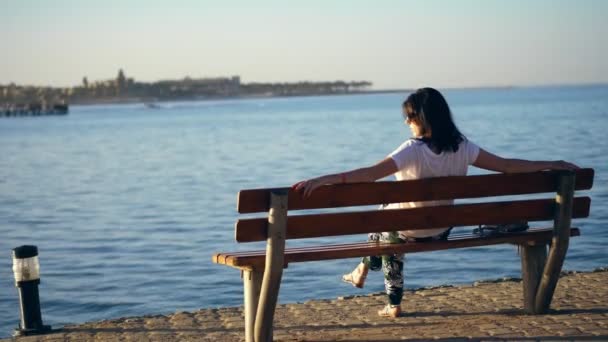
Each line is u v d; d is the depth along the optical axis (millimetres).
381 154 33125
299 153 35688
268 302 4980
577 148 29594
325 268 11164
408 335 5535
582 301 6309
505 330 5500
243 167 29844
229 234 14594
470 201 15773
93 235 15242
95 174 30359
